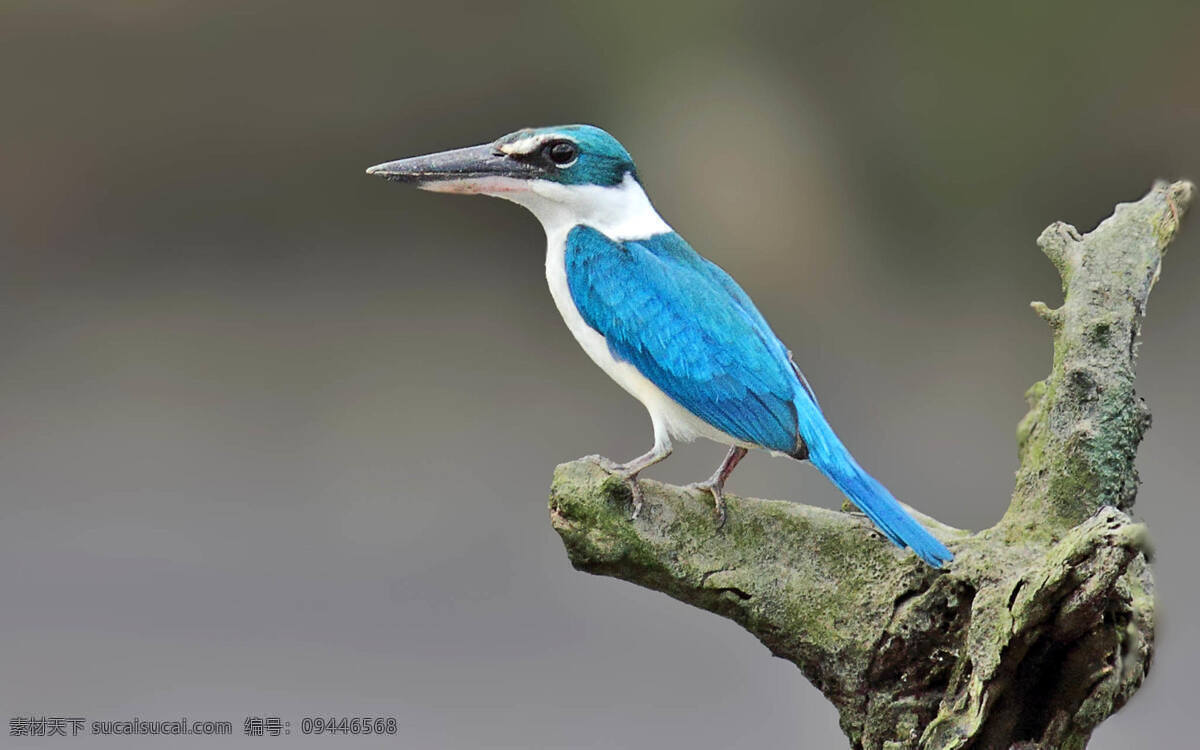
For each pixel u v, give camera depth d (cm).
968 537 637
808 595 636
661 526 636
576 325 645
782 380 642
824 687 637
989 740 634
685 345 643
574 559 637
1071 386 637
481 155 645
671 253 645
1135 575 636
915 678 636
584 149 645
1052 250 640
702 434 643
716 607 637
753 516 637
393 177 645
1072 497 636
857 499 638
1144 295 639
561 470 637
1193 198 641
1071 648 632
